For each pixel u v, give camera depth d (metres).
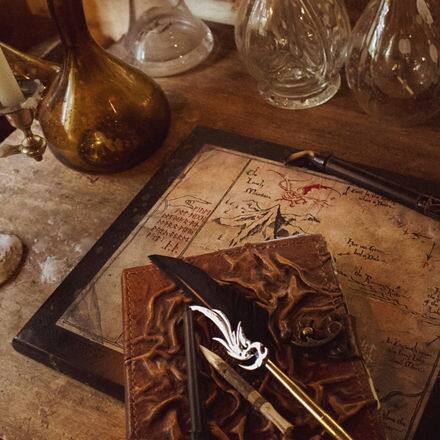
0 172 0.83
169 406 0.59
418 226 0.70
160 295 0.64
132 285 0.65
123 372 0.65
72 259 0.75
